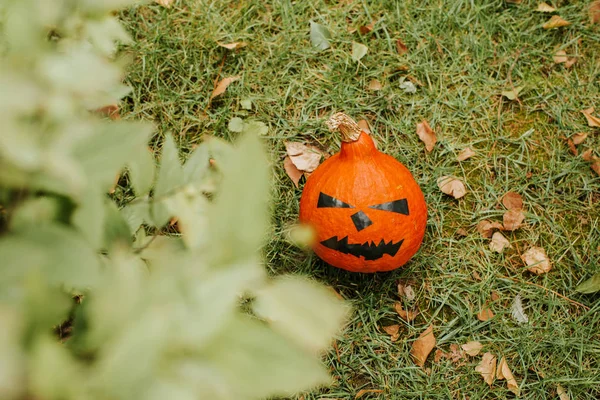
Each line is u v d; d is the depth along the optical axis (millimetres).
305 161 2404
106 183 617
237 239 468
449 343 2182
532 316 2232
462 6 2783
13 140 468
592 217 2418
